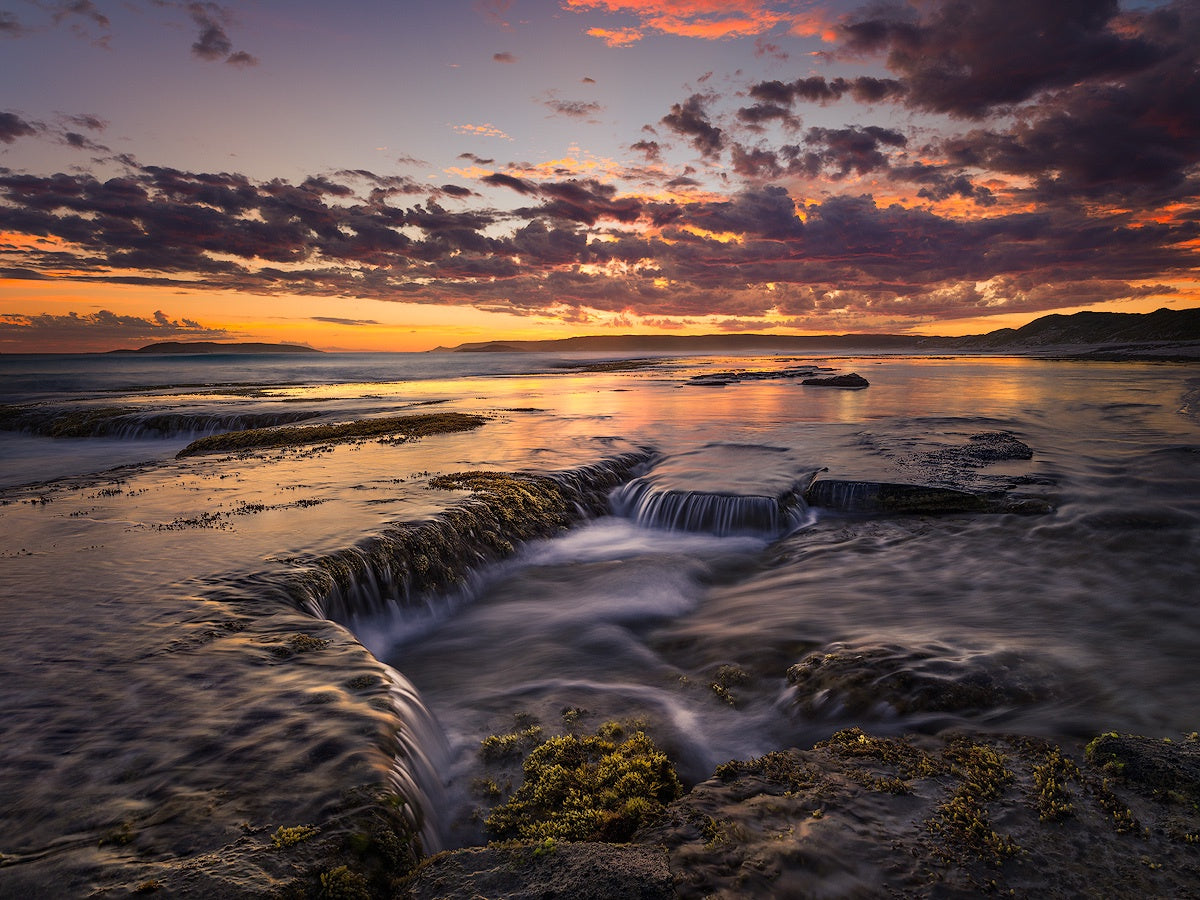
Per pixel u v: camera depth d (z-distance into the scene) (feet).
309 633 23.52
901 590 35.73
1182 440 78.59
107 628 23.66
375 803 13.75
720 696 24.41
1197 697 21.68
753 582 40.01
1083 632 28.27
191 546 34.24
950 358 470.80
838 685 23.08
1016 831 14.26
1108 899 12.25
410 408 131.85
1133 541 41.22
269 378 302.45
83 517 41.19
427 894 11.93
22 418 134.41
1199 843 13.67
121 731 16.62
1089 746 17.66
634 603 36.32
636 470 66.69
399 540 36.22
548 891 11.87
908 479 56.44
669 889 11.99
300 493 48.03
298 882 11.51
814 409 122.62
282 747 15.83
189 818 13.16
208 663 20.79
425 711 20.43
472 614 35.73
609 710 23.34
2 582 28.76
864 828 14.39
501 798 17.60
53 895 10.98
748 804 15.43
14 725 16.88
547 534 48.34
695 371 315.99
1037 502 49.26
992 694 22.00
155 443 115.65
